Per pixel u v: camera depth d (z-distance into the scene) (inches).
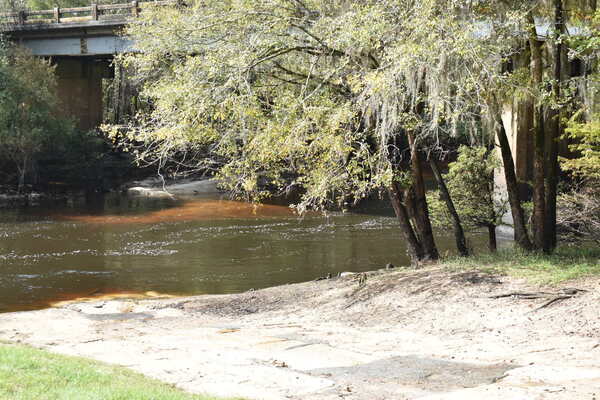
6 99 1659.7
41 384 317.7
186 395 319.3
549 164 661.9
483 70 544.4
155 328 565.3
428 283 587.2
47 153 1819.6
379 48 601.9
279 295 680.4
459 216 756.6
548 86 633.6
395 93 554.9
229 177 679.7
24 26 1803.6
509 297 510.6
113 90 2657.5
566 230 762.2
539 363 372.5
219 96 617.6
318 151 639.8
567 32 626.5
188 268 912.3
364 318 544.1
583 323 438.6
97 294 770.2
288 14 660.7
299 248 1051.9
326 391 343.9
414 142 633.6
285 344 462.6
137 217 1376.7
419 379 361.1
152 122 666.8
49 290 788.6
